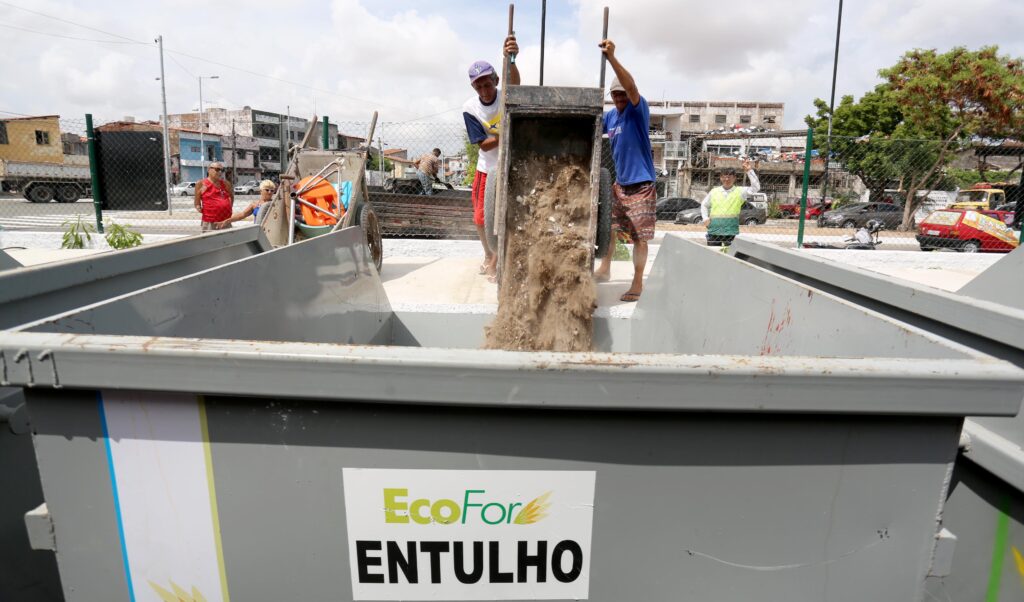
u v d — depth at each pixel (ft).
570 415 3.27
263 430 3.31
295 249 7.08
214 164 26.21
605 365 3.04
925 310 4.70
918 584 3.53
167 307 4.59
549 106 11.28
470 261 22.49
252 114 212.02
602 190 11.56
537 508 3.42
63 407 3.28
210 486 3.40
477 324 10.77
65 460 3.36
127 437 3.32
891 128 102.63
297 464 3.35
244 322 5.81
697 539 3.46
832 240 41.57
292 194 18.90
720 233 26.78
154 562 3.51
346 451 3.33
